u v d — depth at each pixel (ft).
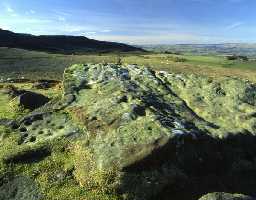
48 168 55.77
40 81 149.89
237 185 58.39
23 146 60.08
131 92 68.64
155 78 78.48
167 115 62.85
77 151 57.57
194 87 76.74
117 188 50.60
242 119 66.95
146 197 51.11
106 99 66.39
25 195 51.11
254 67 575.79
